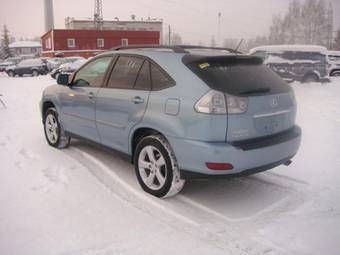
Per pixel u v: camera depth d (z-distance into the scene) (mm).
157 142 4023
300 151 5988
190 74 3793
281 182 4707
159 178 4117
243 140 3707
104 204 4004
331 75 24609
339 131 7391
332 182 4684
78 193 4273
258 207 4016
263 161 3791
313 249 3191
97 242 3252
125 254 3078
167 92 3912
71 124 5566
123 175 4871
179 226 3566
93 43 45531
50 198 4125
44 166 5168
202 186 4586
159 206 3982
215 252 3129
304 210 3943
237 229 3527
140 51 4465
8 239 3281
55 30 43906
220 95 3578
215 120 3549
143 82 4258
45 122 6258
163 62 4086
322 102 11617
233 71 3883
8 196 4168
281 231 3498
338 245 3252
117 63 4746
